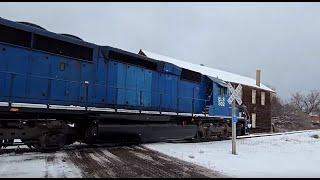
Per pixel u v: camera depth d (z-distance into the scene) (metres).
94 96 16.14
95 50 16.34
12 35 13.08
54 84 14.49
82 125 15.80
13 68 13.09
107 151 15.12
